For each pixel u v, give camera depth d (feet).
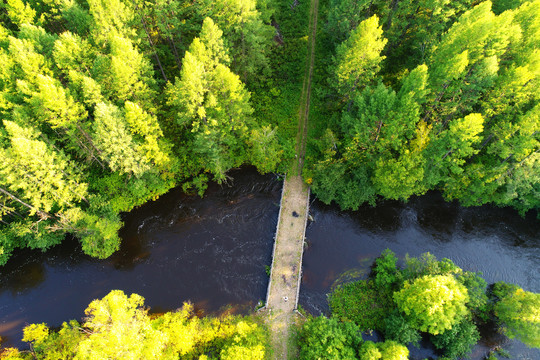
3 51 132.16
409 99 117.29
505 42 123.34
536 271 135.23
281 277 128.47
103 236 133.49
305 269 133.80
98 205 139.44
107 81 127.85
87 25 144.05
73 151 150.92
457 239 144.46
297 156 158.20
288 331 117.19
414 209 151.74
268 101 170.91
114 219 139.85
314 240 142.20
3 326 122.31
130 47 116.16
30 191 116.88
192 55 119.44
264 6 159.02
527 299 110.01
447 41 134.31
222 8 130.62
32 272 135.13
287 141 157.89
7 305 127.75
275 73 180.04
